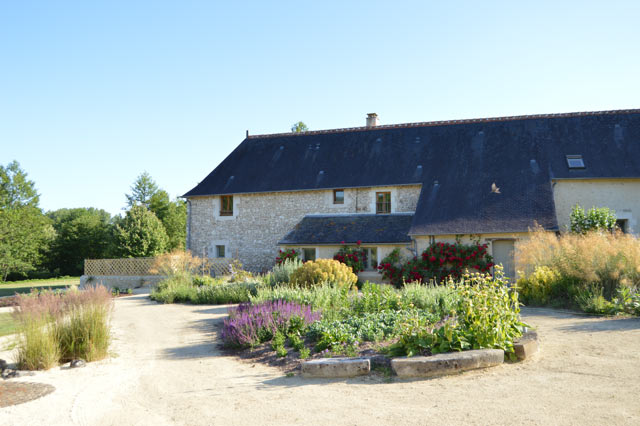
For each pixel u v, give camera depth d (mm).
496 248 17266
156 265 21141
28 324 7641
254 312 9180
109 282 22734
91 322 8094
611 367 5461
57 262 44281
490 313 6156
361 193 21203
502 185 18766
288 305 9117
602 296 10133
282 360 7129
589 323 8398
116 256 27797
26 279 41438
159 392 5891
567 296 11031
